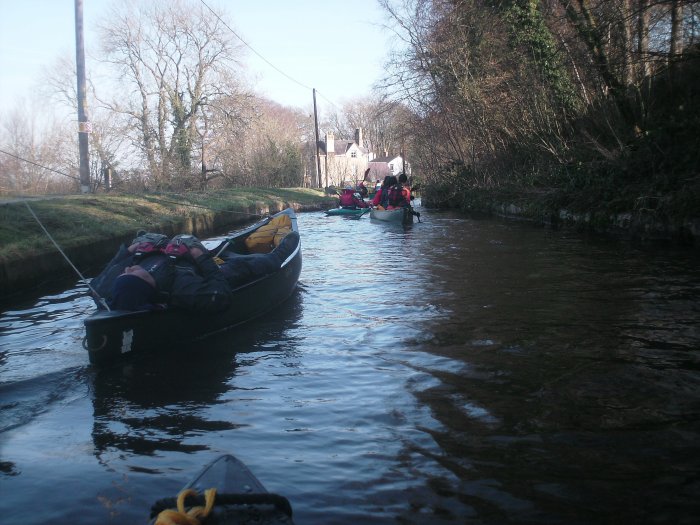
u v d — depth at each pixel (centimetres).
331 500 290
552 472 310
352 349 537
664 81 1441
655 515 271
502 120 2117
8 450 359
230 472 234
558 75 1788
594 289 730
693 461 316
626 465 315
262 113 3656
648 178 1272
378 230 1623
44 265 916
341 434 364
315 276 928
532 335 550
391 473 315
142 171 2773
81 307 757
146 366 517
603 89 1571
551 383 432
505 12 1956
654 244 1099
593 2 1480
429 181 2767
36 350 566
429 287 794
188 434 374
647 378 434
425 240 1339
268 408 410
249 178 3581
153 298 559
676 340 519
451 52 2245
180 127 3422
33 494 305
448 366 477
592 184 1445
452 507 282
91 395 450
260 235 918
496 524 268
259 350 550
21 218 1095
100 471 329
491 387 430
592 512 275
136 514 285
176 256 580
